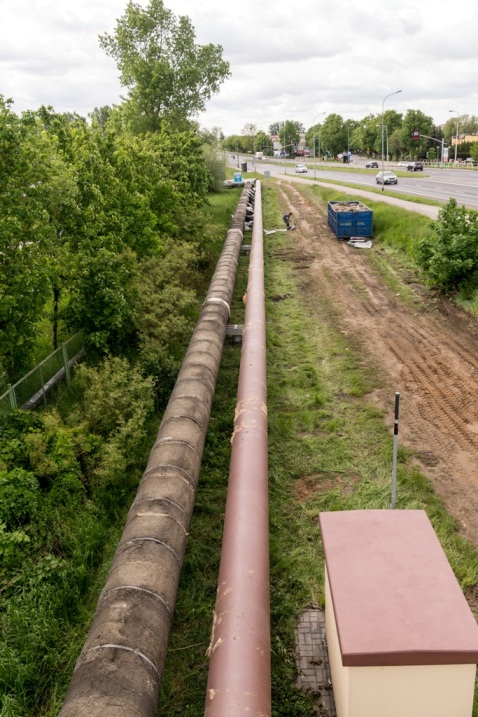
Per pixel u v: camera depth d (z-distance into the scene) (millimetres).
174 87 51969
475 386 14398
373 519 6922
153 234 21672
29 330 13773
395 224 32562
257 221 37000
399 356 16469
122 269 16406
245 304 19797
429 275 22625
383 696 5582
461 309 19984
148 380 13484
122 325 16047
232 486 9094
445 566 6211
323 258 29250
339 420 12969
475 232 20938
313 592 8383
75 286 15727
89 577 9086
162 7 49562
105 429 12570
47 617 8148
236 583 7051
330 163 134875
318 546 9297
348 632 5512
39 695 7328
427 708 5629
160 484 9172
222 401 14242
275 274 26594
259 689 5785
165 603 7172
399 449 11695
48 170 13609
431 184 61031
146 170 25078
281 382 15055
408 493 10344
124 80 52188
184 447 10180
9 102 13078
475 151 100750
